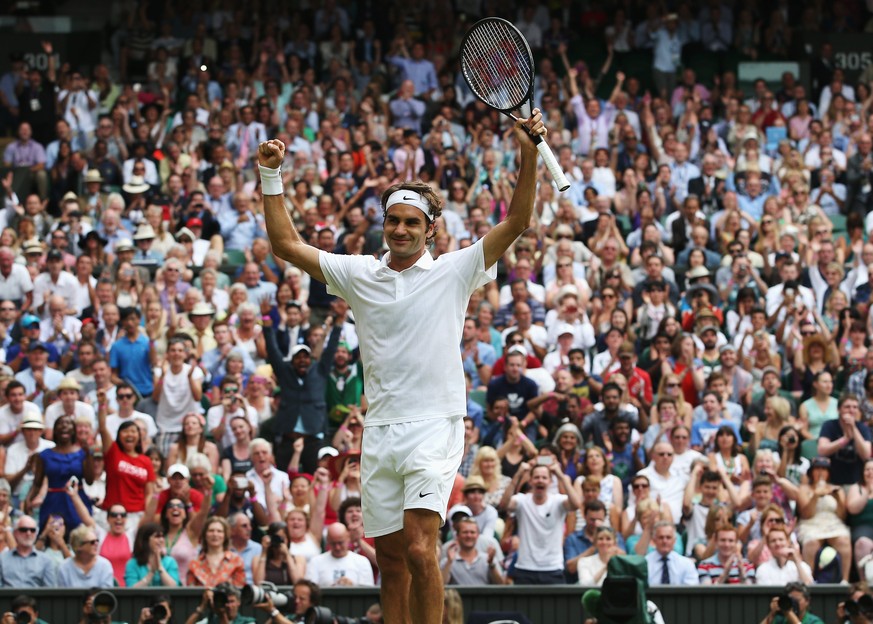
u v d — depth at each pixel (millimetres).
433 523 11453
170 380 30859
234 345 33438
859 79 51906
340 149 44406
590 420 29906
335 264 12039
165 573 25359
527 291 35125
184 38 52500
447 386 11711
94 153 44156
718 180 42531
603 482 27594
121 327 33094
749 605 23750
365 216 39812
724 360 31844
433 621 11383
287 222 12195
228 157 43219
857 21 54906
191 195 40812
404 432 11594
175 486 26406
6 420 29766
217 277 37000
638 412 30312
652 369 32656
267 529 26234
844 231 42750
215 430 30234
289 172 42688
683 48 52781
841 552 26828
